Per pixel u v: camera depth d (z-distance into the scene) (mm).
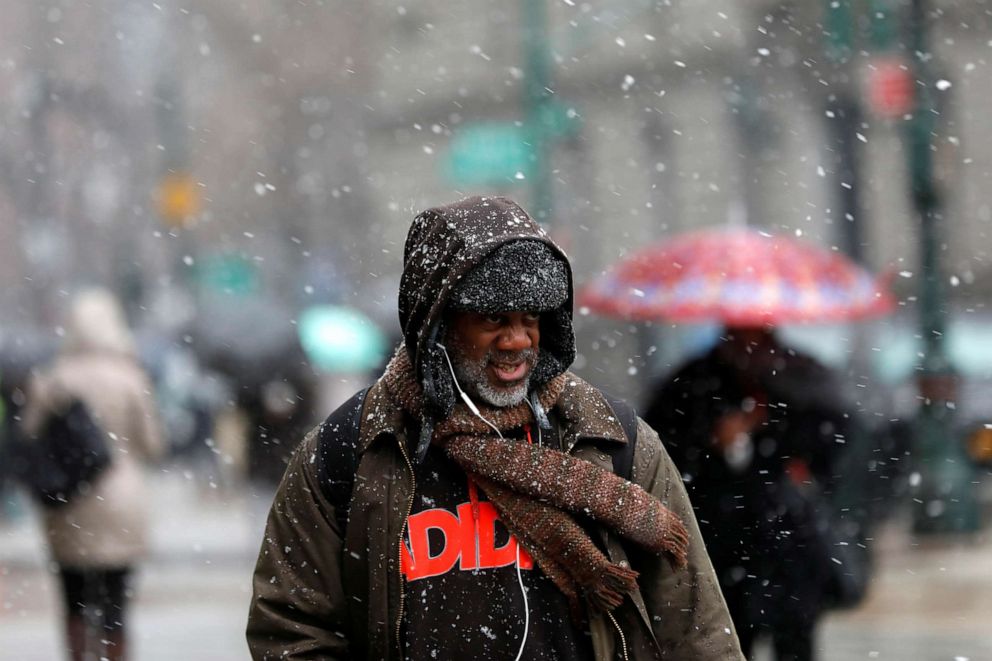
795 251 21000
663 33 98125
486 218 9047
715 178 94375
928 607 28875
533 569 9031
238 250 119438
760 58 90188
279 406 45062
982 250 82938
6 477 42438
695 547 9359
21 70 120125
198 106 120500
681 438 15914
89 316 21656
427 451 9156
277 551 9320
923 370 37500
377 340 51125
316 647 9203
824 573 15641
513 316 9031
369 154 121688
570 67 101875
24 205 119500
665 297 20484
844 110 83125
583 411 9297
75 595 21234
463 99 116750
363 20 121188
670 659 9242
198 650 26531
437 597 8984
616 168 100688
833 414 16062
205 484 53844
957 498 36031
